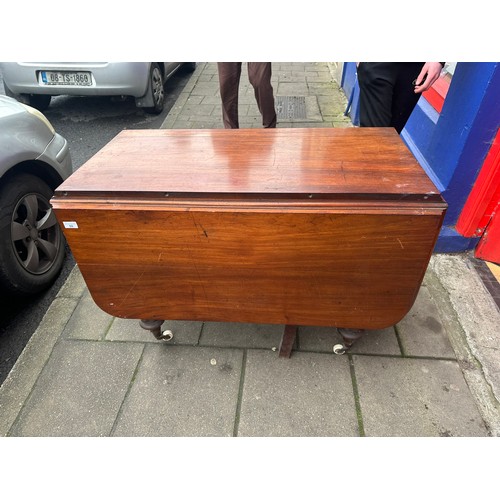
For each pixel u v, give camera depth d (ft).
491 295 6.75
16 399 5.53
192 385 5.58
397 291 4.59
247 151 5.14
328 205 4.06
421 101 8.77
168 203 4.25
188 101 16.34
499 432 4.92
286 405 5.29
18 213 6.75
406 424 5.03
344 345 5.61
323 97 16.07
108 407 5.38
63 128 14.25
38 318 7.00
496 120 6.19
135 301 5.18
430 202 3.99
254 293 4.87
